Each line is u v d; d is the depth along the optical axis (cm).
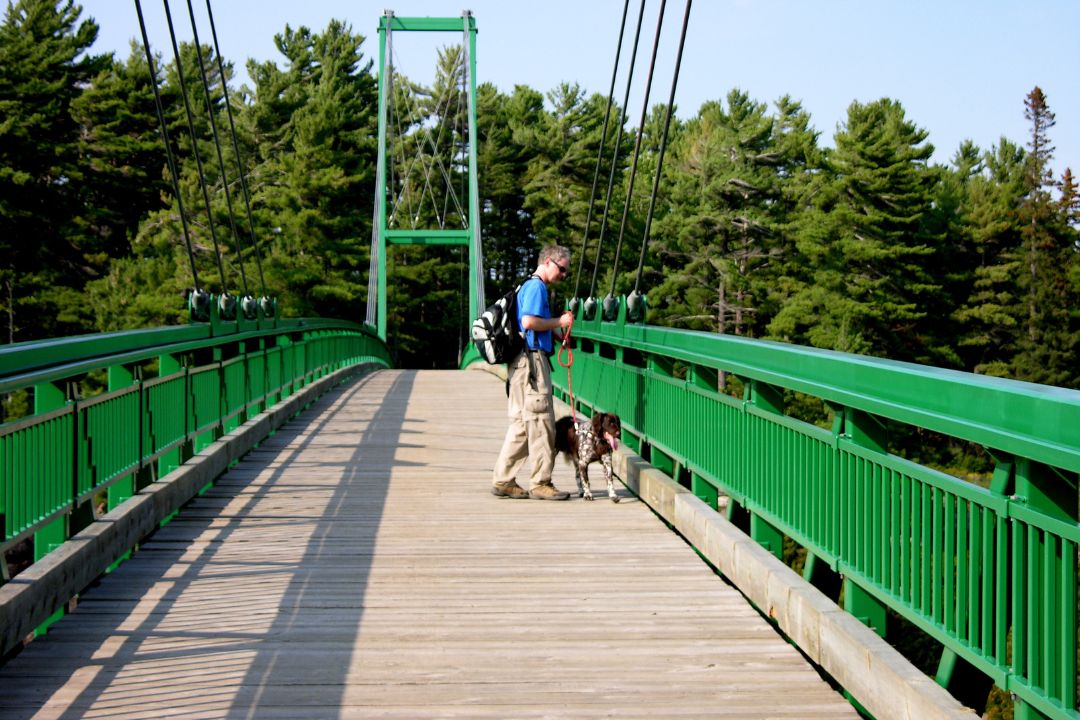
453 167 6856
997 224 5603
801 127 6725
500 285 6925
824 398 427
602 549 627
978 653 312
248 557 602
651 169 6512
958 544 323
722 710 374
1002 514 297
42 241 4900
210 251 4853
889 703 347
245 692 389
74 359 515
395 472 916
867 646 369
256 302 1115
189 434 793
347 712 370
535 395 776
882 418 407
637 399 833
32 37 4972
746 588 516
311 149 5422
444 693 390
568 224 6178
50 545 516
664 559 604
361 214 5869
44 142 4850
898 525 370
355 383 2075
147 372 2983
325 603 510
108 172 5269
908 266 5109
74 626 470
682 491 682
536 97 6956
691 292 5581
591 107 6456
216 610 496
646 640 455
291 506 757
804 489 466
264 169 5775
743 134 5772
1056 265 5519
